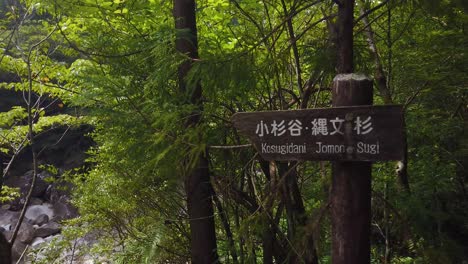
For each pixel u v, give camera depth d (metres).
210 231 2.65
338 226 1.74
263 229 2.31
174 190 3.11
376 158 1.61
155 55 2.42
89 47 2.85
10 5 3.77
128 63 2.69
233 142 2.71
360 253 1.70
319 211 1.93
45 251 5.06
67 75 3.50
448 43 2.73
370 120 1.62
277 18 2.85
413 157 3.27
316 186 2.83
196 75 2.23
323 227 2.26
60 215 10.41
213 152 2.67
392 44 2.95
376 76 2.71
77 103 2.71
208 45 2.89
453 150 3.29
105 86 2.53
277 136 1.79
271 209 2.27
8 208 10.96
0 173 3.64
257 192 2.73
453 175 3.20
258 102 2.78
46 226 9.70
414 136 3.10
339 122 1.67
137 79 2.65
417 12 2.63
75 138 11.92
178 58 2.35
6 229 9.55
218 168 2.75
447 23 2.84
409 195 2.59
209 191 2.65
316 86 2.89
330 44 2.29
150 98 2.53
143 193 3.29
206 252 2.63
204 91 2.37
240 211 2.93
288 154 1.77
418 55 2.82
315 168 2.92
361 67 2.48
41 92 3.75
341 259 1.72
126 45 2.73
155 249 2.89
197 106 2.30
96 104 2.78
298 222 2.48
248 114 1.85
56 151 12.03
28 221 10.16
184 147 2.26
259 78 2.21
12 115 3.99
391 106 1.58
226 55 2.23
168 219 3.09
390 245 3.09
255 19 2.93
